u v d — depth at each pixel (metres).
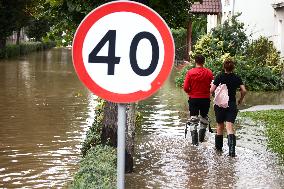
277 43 66.12
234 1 73.19
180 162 23.11
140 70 8.41
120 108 8.49
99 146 20.59
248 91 55.34
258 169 22.00
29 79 64.00
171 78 69.44
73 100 44.53
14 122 33.06
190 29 88.44
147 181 19.86
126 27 8.41
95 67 8.43
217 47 59.59
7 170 21.80
